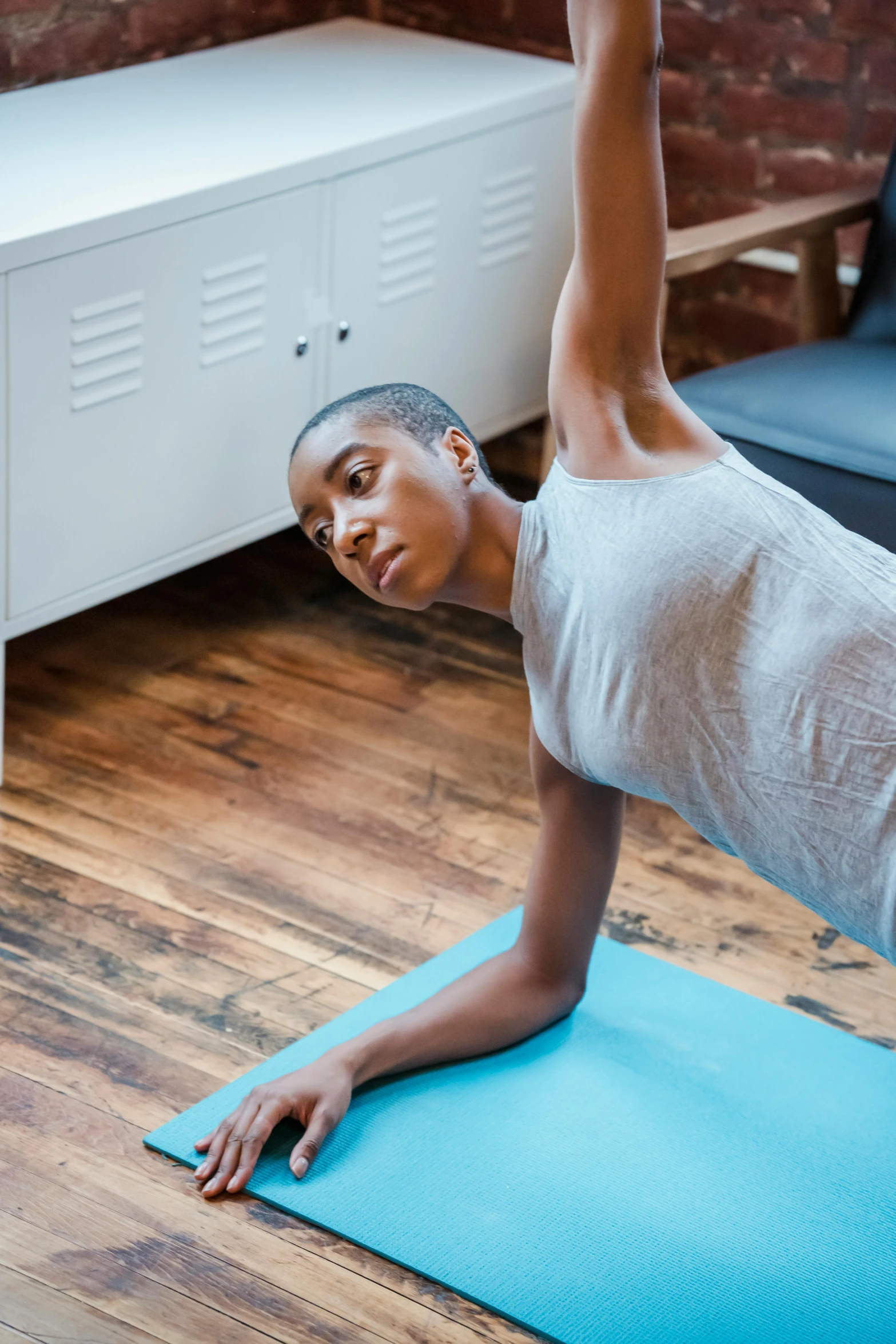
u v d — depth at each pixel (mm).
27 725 2387
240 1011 1863
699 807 1342
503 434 3180
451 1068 1771
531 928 1790
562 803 1706
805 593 1253
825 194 2629
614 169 1287
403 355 2639
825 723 1239
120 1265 1513
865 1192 1631
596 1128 1693
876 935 1287
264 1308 1473
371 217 2475
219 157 2320
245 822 2211
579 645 1338
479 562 1393
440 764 2381
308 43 2920
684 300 2994
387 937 2008
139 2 2709
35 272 2037
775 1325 1464
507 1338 1452
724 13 2807
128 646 2623
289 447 2508
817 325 2645
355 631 2725
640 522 1289
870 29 2699
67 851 2121
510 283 2789
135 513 2307
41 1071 1753
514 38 3012
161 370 2258
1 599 2164
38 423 2119
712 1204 1603
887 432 2156
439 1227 1556
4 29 2527
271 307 2383
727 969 1987
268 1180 1607
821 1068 1807
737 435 2227
